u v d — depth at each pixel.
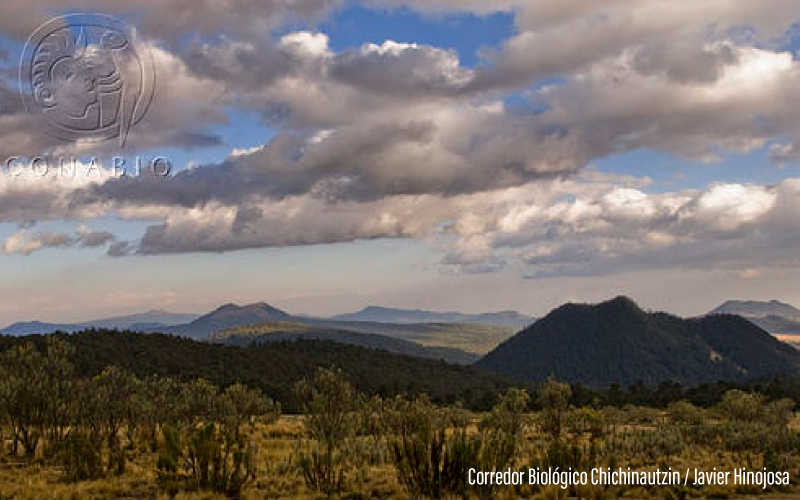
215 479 21.25
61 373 33.88
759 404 68.31
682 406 85.00
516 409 51.69
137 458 29.62
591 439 47.88
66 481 23.27
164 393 41.47
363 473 24.41
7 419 30.03
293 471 25.36
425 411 44.41
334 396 44.31
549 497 20.72
